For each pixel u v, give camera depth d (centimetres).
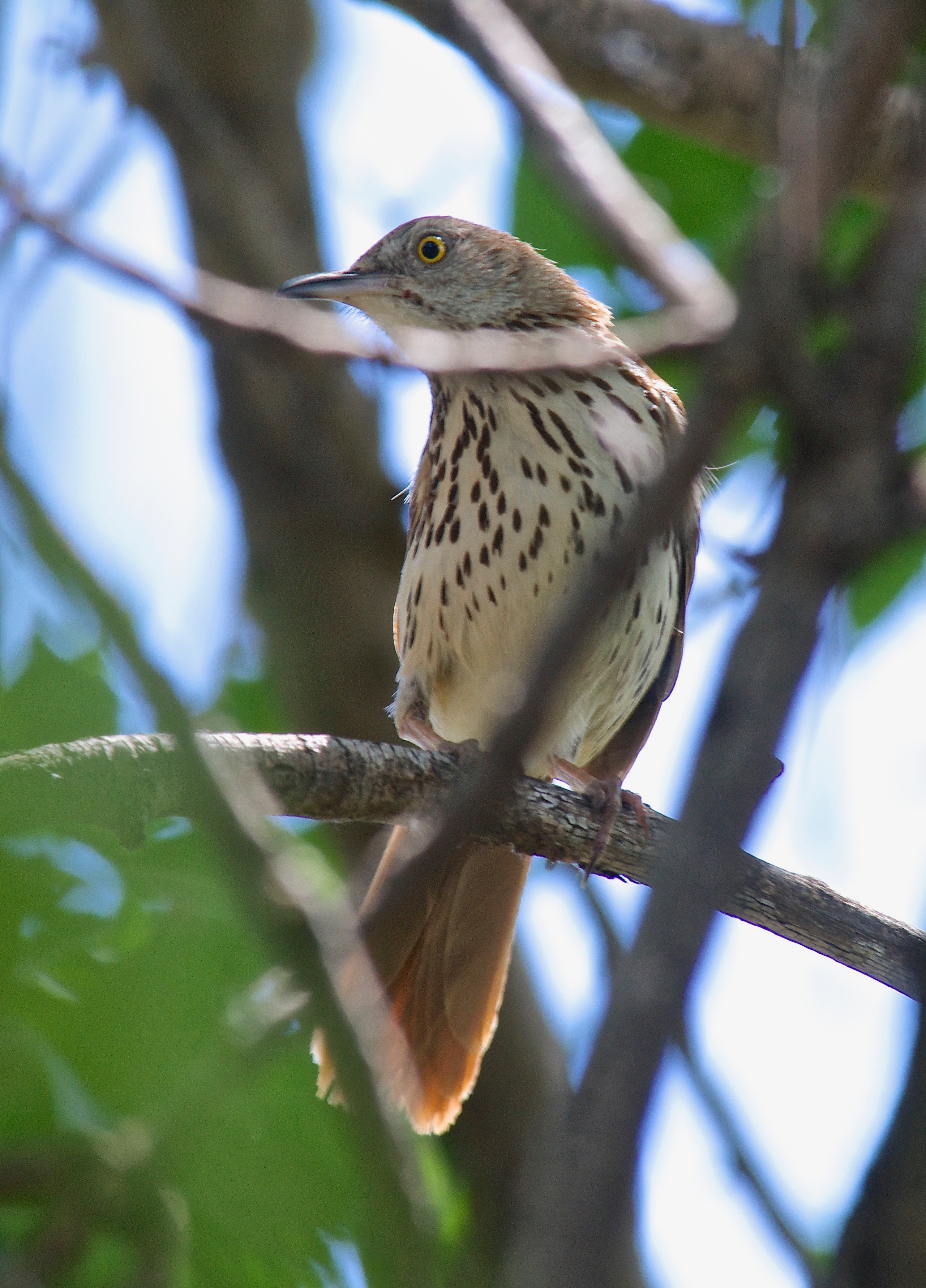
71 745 607
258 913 436
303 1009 540
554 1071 1099
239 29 1172
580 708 1003
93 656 759
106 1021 672
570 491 954
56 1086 650
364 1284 678
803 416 441
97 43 1000
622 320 1176
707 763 405
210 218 1132
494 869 966
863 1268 340
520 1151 1067
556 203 1159
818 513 431
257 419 1160
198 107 1072
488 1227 1038
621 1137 344
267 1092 700
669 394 1022
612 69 1105
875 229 706
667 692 1072
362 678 1162
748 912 778
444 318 1080
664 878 389
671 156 1170
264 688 1187
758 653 416
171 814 614
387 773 737
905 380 453
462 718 1037
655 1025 360
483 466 970
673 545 995
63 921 691
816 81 502
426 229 1097
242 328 579
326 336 596
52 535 443
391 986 927
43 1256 545
